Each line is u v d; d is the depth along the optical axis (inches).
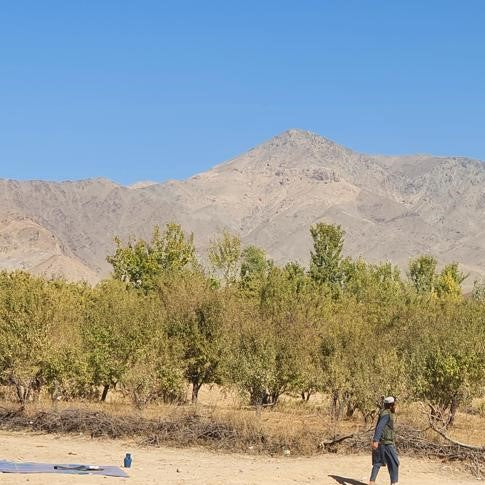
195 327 1330.0
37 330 1140.5
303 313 1405.0
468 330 1192.8
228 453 873.5
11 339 1119.6
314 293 1785.2
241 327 1275.8
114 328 1266.0
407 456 863.1
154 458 824.9
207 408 1211.2
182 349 1295.5
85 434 970.7
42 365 1151.6
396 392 1084.5
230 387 1219.2
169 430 936.3
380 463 703.7
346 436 887.1
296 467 783.7
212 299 1400.1
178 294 1443.2
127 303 1398.9
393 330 1384.1
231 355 1199.6
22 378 1122.0
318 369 1176.2
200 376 1334.9
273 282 1854.1
